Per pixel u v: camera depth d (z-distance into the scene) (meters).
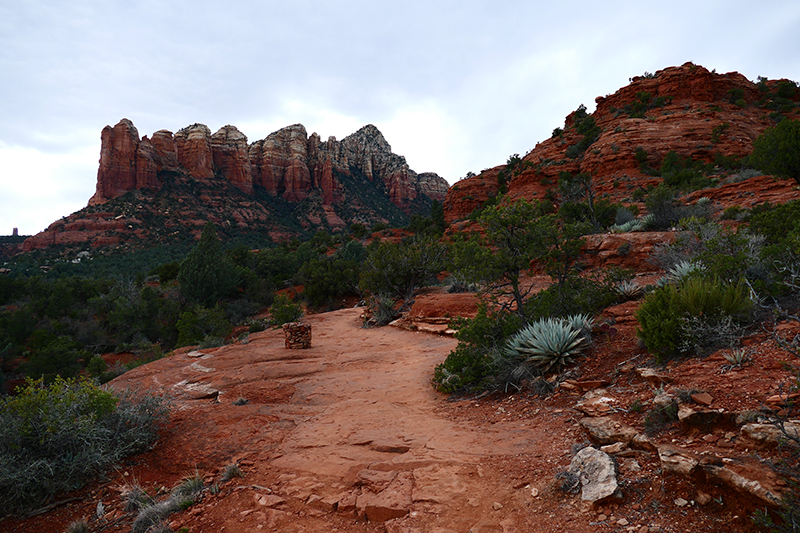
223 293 46.25
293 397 8.70
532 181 67.94
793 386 3.57
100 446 5.34
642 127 59.50
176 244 122.62
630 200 41.84
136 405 6.56
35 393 5.38
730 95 68.50
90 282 54.84
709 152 51.62
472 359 8.48
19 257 119.75
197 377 10.63
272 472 4.98
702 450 3.29
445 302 17.80
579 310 9.51
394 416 6.92
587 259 20.56
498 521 3.32
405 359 12.05
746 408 3.52
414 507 3.73
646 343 5.79
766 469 2.75
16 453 4.86
